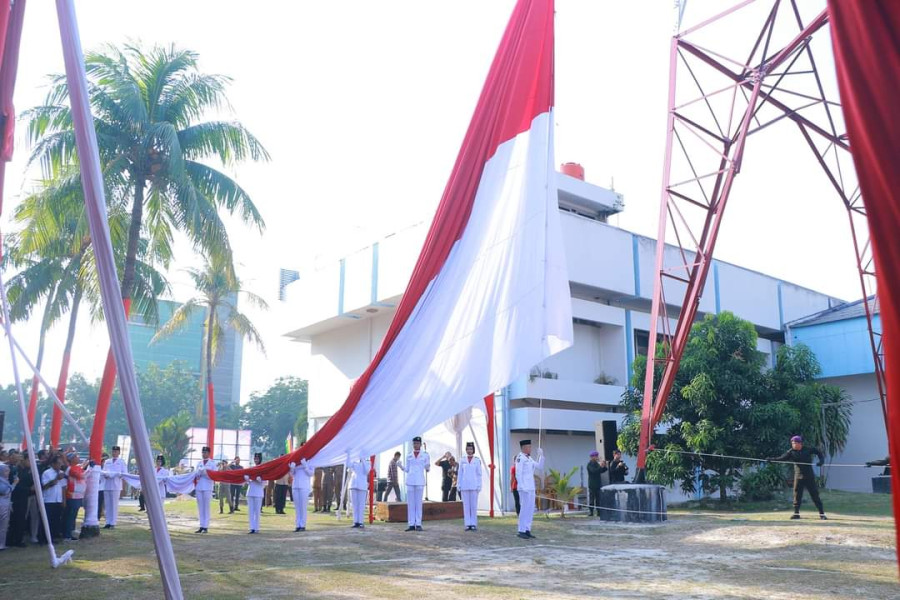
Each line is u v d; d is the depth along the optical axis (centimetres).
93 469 1534
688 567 1076
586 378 2761
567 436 2670
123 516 2209
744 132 1719
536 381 2464
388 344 928
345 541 1423
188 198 1883
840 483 3055
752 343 2258
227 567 1110
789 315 3431
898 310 344
